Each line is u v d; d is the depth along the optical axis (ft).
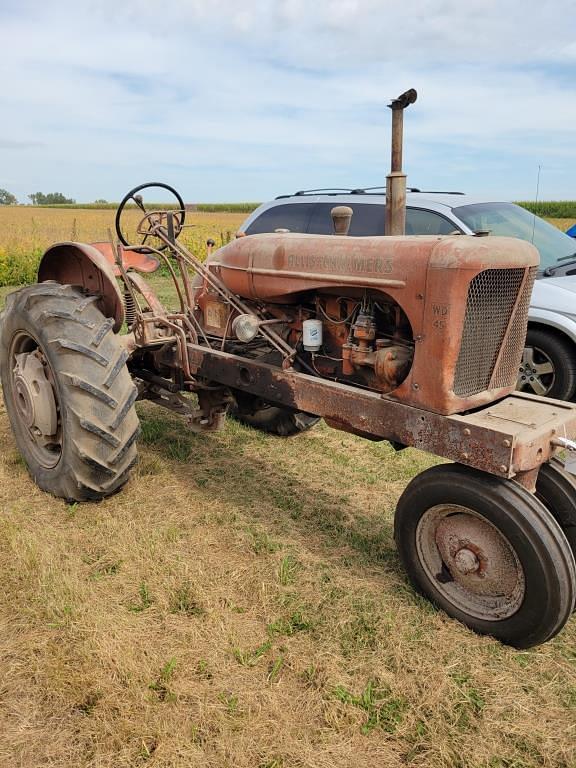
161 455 12.92
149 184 11.66
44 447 11.10
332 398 8.60
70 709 6.31
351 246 8.32
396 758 5.90
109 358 9.82
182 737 5.96
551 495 8.13
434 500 7.62
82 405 9.57
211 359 10.52
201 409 12.09
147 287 11.98
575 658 7.30
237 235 14.35
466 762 5.86
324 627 7.63
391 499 11.28
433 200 16.43
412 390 7.63
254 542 9.47
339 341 9.22
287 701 6.49
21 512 10.16
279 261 9.31
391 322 8.51
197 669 6.88
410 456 13.28
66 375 9.56
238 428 14.64
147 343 11.28
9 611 7.73
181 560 8.91
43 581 8.12
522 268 7.70
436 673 6.90
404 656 7.15
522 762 5.88
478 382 7.81
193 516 10.30
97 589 8.20
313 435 14.46
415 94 8.30
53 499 10.66
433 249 7.23
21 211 171.12
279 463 12.76
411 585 8.54
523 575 6.98
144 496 10.94
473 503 7.19
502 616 7.37
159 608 7.86
